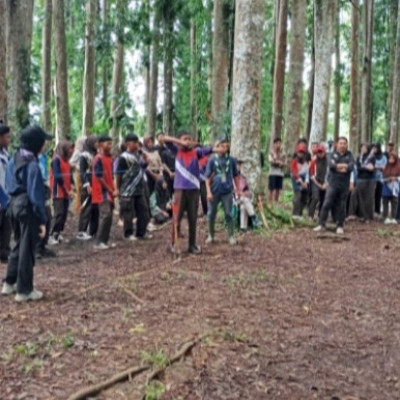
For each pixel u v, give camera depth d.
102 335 5.40
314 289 7.46
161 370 4.63
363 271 8.66
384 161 14.56
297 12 19.80
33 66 21.25
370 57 26.23
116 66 23.27
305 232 11.91
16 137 14.64
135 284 7.32
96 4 23.09
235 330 5.68
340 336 5.73
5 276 7.27
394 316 6.46
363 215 14.34
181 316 6.06
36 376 4.48
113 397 4.17
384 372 4.89
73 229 12.34
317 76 17.39
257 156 11.97
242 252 9.59
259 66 11.81
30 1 18.53
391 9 28.39
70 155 10.74
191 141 9.30
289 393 4.39
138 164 10.99
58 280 7.58
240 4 11.72
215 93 19.55
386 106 31.08
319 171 13.54
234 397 4.26
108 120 22.50
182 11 21.08
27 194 6.31
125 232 11.03
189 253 9.43
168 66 22.11
